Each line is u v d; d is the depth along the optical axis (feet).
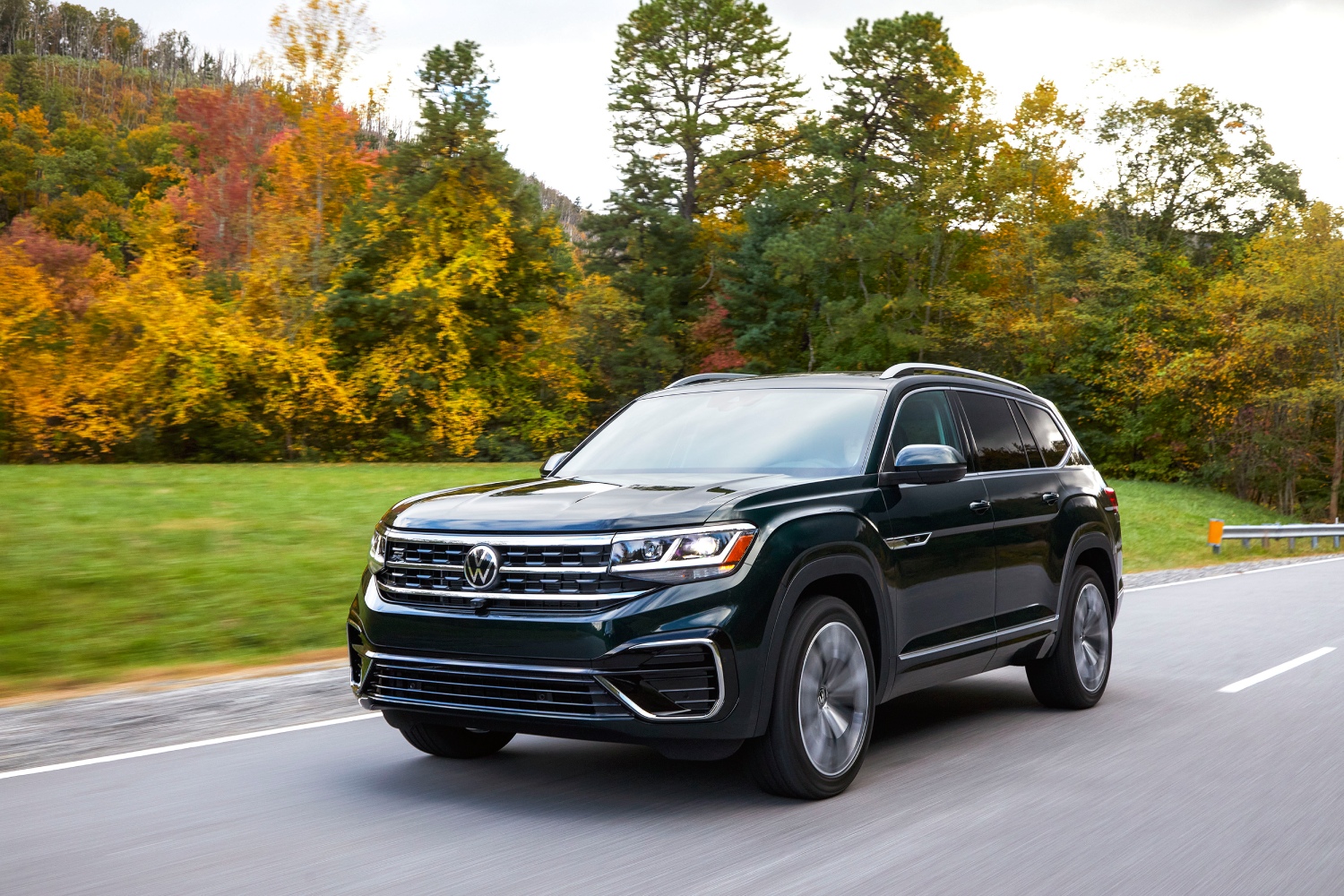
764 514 15.61
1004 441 22.06
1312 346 157.99
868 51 165.37
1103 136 189.88
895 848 13.89
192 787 16.72
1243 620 38.88
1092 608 23.75
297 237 142.92
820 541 16.08
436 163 155.22
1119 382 178.40
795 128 182.09
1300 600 45.57
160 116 385.50
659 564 14.62
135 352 133.69
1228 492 174.09
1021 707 23.54
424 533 15.74
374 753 18.98
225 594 35.04
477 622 14.90
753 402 20.15
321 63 136.26
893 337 168.25
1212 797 16.44
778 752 15.46
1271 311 160.56
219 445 141.90
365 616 15.99
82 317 137.69
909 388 19.97
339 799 16.05
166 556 39.17
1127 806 15.93
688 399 21.09
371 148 159.43
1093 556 24.43
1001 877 12.85
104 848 13.76
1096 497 24.23
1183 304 175.73
